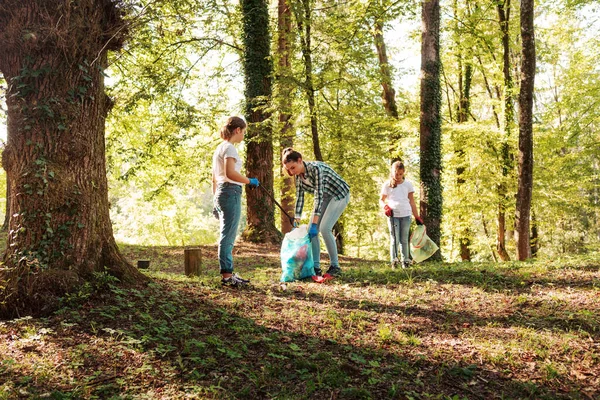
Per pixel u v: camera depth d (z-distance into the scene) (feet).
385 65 47.70
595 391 10.92
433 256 36.91
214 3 37.29
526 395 10.83
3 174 69.36
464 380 11.55
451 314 16.35
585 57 62.75
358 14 44.60
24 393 9.81
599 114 62.39
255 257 39.55
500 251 64.18
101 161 16.60
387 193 27.22
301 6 42.22
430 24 36.70
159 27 20.02
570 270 21.66
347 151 58.44
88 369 11.14
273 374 11.47
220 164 18.70
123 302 14.96
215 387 10.46
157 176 71.05
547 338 13.88
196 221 113.19
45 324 13.33
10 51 15.23
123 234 109.50
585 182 62.75
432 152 37.01
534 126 57.67
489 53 60.70
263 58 46.21
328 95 59.62
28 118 14.94
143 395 10.06
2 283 14.06
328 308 16.97
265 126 44.50
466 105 68.85
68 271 14.89
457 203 62.59
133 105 41.75
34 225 14.70
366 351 12.96
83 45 15.58
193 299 16.49
